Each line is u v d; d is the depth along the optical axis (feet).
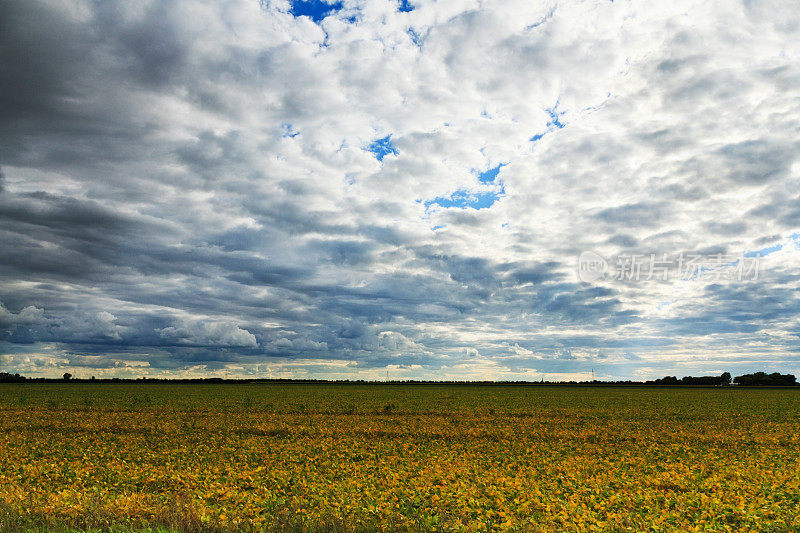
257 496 43.01
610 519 36.09
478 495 42.55
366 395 253.03
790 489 43.21
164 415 132.05
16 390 303.07
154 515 38.34
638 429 101.60
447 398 226.99
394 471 54.29
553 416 134.41
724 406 176.65
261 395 247.29
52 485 49.96
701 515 36.60
